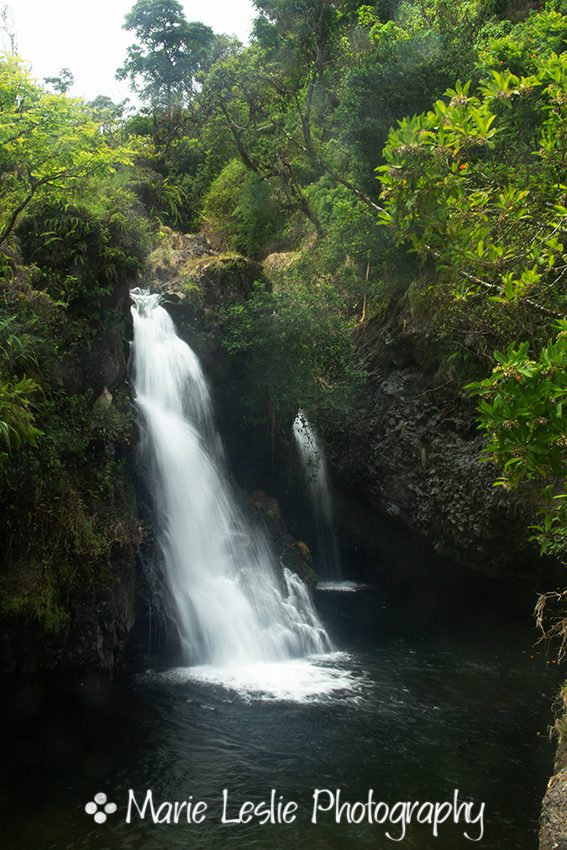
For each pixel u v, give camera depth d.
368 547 19.73
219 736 9.49
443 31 18.58
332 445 20.05
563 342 4.44
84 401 11.61
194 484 14.27
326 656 12.94
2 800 7.77
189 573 13.24
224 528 14.55
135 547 11.93
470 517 15.10
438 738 9.77
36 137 10.45
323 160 20.53
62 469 10.73
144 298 15.66
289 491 18.55
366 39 21.11
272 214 25.03
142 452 13.31
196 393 15.73
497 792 8.42
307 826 7.59
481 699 11.13
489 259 5.89
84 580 10.70
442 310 9.27
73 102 10.55
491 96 5.76
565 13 16.28
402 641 13.87
